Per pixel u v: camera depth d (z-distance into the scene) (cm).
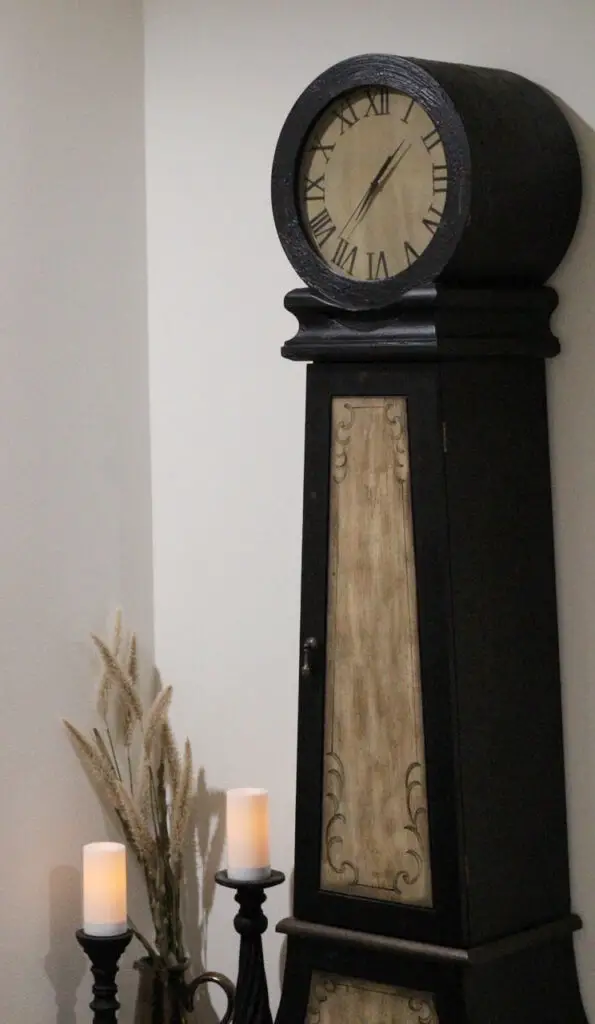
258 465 294
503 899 240
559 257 250
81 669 291
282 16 287
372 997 242
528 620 248
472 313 235
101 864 270
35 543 281
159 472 308
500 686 242
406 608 237
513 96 240
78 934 269
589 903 254
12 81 276
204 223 299
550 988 248
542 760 250
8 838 275
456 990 232
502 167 231
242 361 296
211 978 286
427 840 236
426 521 235
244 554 297
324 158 241
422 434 235
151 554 309
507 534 245
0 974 273
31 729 280
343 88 237
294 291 245
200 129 299
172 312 305
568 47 250
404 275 230
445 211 227
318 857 247
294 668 290
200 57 298
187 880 307
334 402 245
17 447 277
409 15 270
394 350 233
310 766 248
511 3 256
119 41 299
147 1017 290
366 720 242
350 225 238
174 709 308
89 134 293
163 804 290
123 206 301
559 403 254
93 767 282
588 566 253
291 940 251
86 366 292
